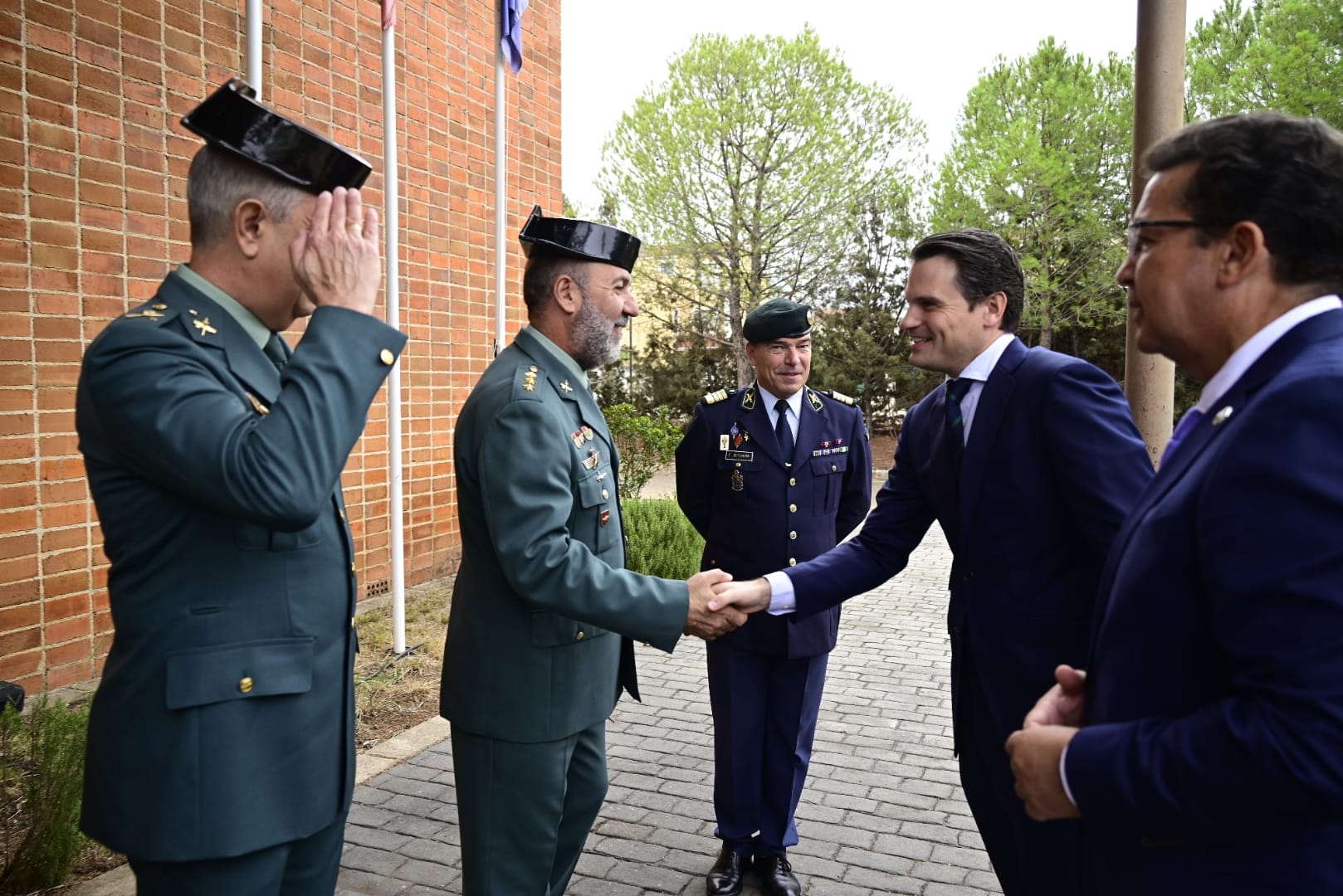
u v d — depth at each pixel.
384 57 4.48
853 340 20.44
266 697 1.46
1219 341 1.12
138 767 1.40
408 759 3.69
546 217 2.10
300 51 5.25
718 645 2.87
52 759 2.71
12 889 2.58
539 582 1.88
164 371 1.38
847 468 3.27
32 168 4.00
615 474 2.22
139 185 4.43
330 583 1.59
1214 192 1.08
